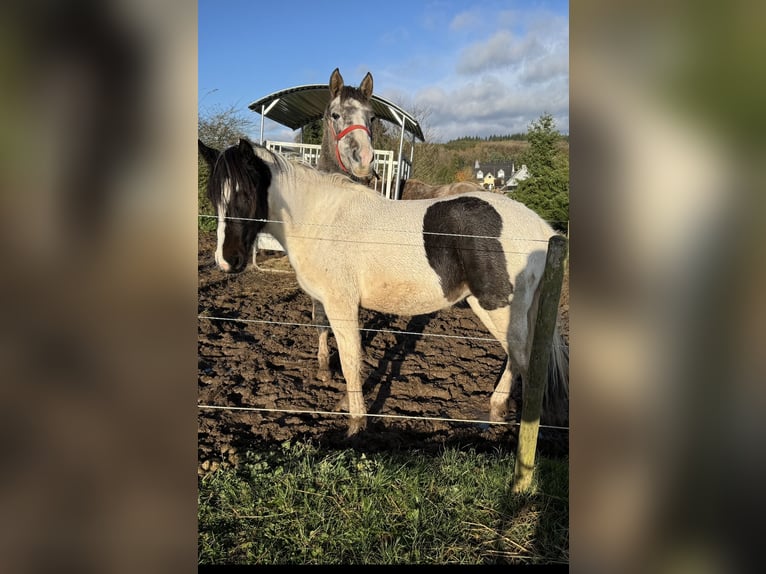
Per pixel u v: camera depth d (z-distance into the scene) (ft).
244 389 11.82
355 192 10.39
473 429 10.65
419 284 10.02
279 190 10.05
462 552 7.07
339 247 9.99
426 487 8.23
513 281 9.68
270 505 7.66
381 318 18.21
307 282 10.37
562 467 8.84
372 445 9.84
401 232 9.93
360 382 10.27
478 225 9.73
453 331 17.28
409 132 30.12
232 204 9.77
